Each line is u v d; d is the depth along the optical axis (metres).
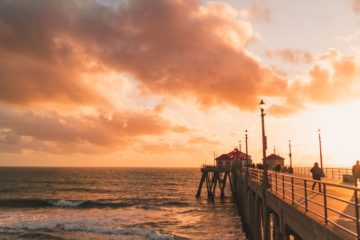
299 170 43.28
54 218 40.97
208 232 32.78
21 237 30.70
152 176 182.75
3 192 81.62
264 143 16.84
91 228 34.34
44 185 106.62
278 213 12.67
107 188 98.19
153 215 45.22
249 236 25.53
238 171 44.44
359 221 6.44
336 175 33.16
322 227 7.67
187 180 148.00
